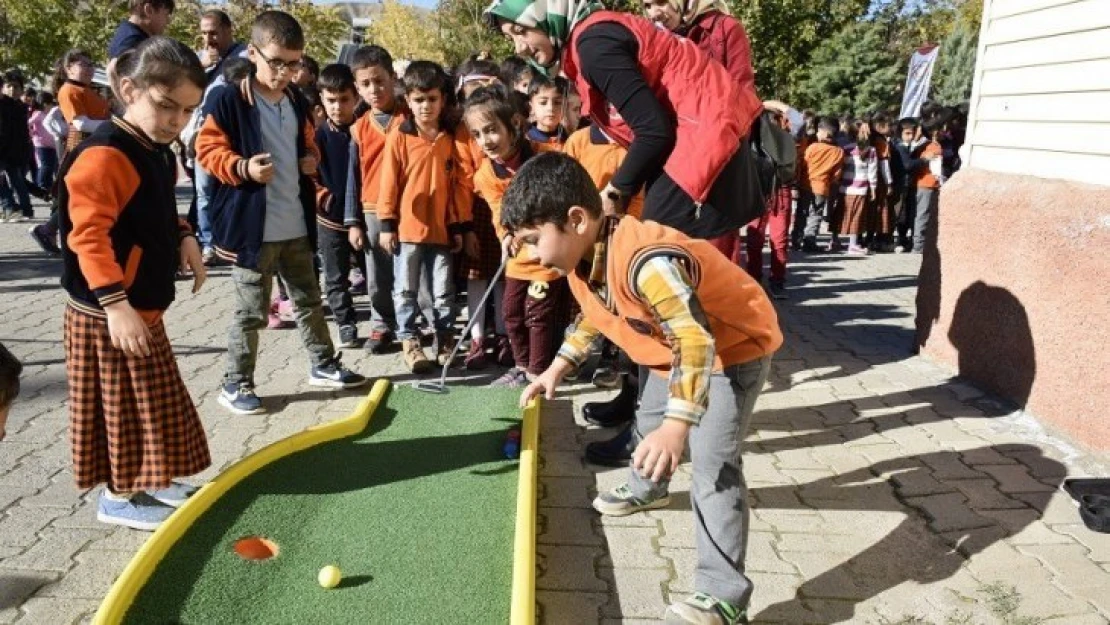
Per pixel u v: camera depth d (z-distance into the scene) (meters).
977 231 4.89
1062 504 3.40
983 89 5.09
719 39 3.51
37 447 3.82
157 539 2.64
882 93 29.11
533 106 4.89
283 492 3.18
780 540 3.13
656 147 3.00
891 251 11.22
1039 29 4.59
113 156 2.75
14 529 3.06
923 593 2.79
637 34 3.04
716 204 3.13
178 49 2.80
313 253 4.51
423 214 4.89
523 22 3.22
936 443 4.04
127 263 2.84
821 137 10.85
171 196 3.00
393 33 34.53
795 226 11.45
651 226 2.37
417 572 2.68
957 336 5.09
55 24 19.06
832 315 7.05
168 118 2.82
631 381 4.05
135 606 2.43
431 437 3.78
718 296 2.38
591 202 2.35
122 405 2.88
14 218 11.46
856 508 3.39
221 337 5.75
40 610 2.59
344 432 3.75
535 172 2.33
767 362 2.57
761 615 2.66
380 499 3.16
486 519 3.03
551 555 3.00
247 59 4.98
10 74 11.26
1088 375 3.91
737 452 2.53
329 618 2.44
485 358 5.18
